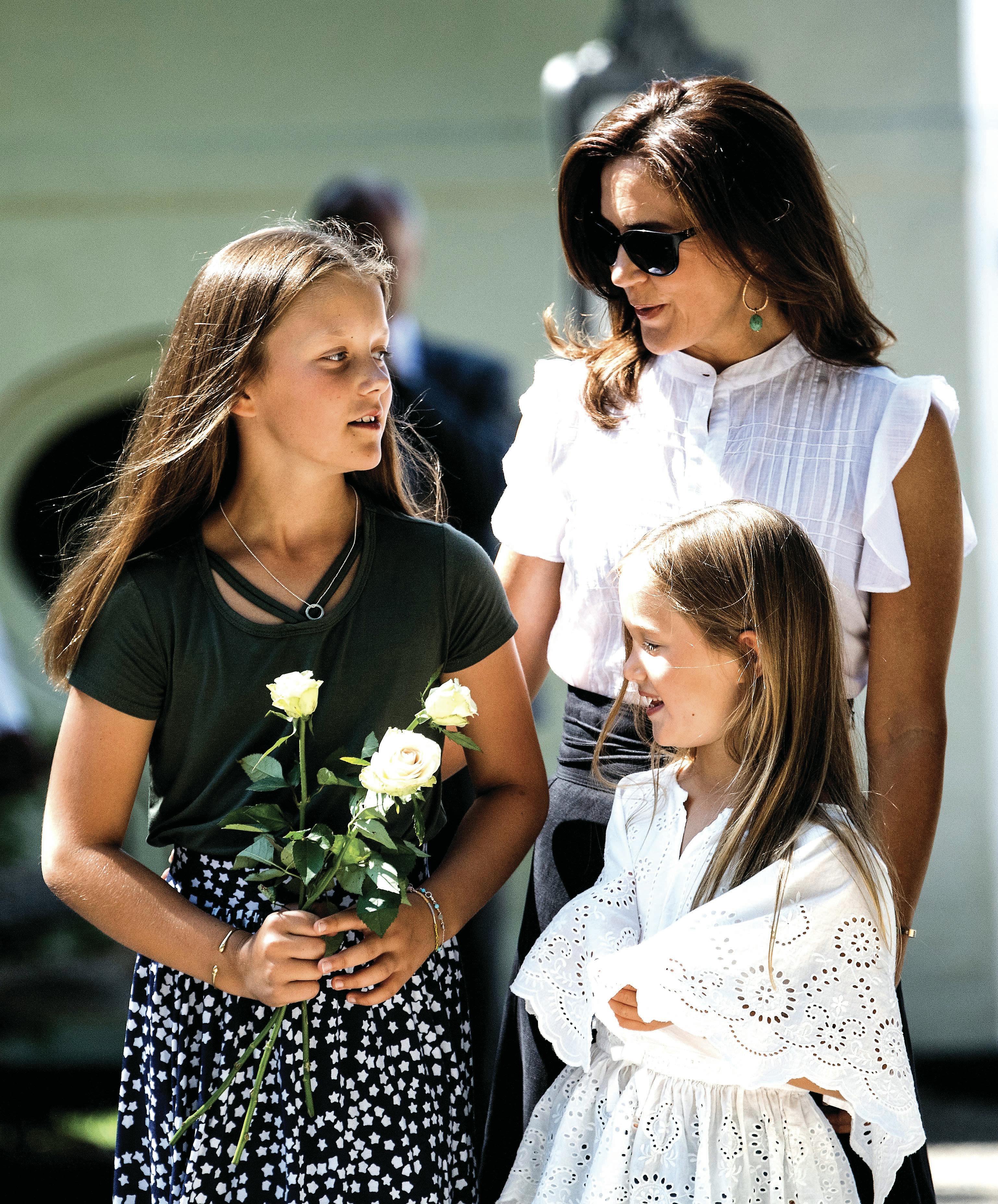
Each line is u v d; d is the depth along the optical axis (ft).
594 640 22.20
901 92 60.70
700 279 20.71
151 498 20.20
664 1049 19.06
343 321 19.60
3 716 61.62
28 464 64.39
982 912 60.03
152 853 59.57
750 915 18.63
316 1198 19.42
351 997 19.03
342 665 20.24
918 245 60.54
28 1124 53.31
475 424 38.65
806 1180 18.61
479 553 21.38
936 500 20.52
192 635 20.02
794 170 20.67
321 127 61.67
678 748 21.01
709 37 61.05
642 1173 18.79
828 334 21.44
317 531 20.70
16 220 62.28
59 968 58.85
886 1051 18.40
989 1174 46.52
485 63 61.36
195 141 61.77
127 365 63.72
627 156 20.97
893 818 20.10
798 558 19.69
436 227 61.62
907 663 20.57
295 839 18.61
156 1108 19.98
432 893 20.22
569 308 53.31
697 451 21.54
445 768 23.00
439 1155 20.04
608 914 20.36
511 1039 22.65
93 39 61.67
